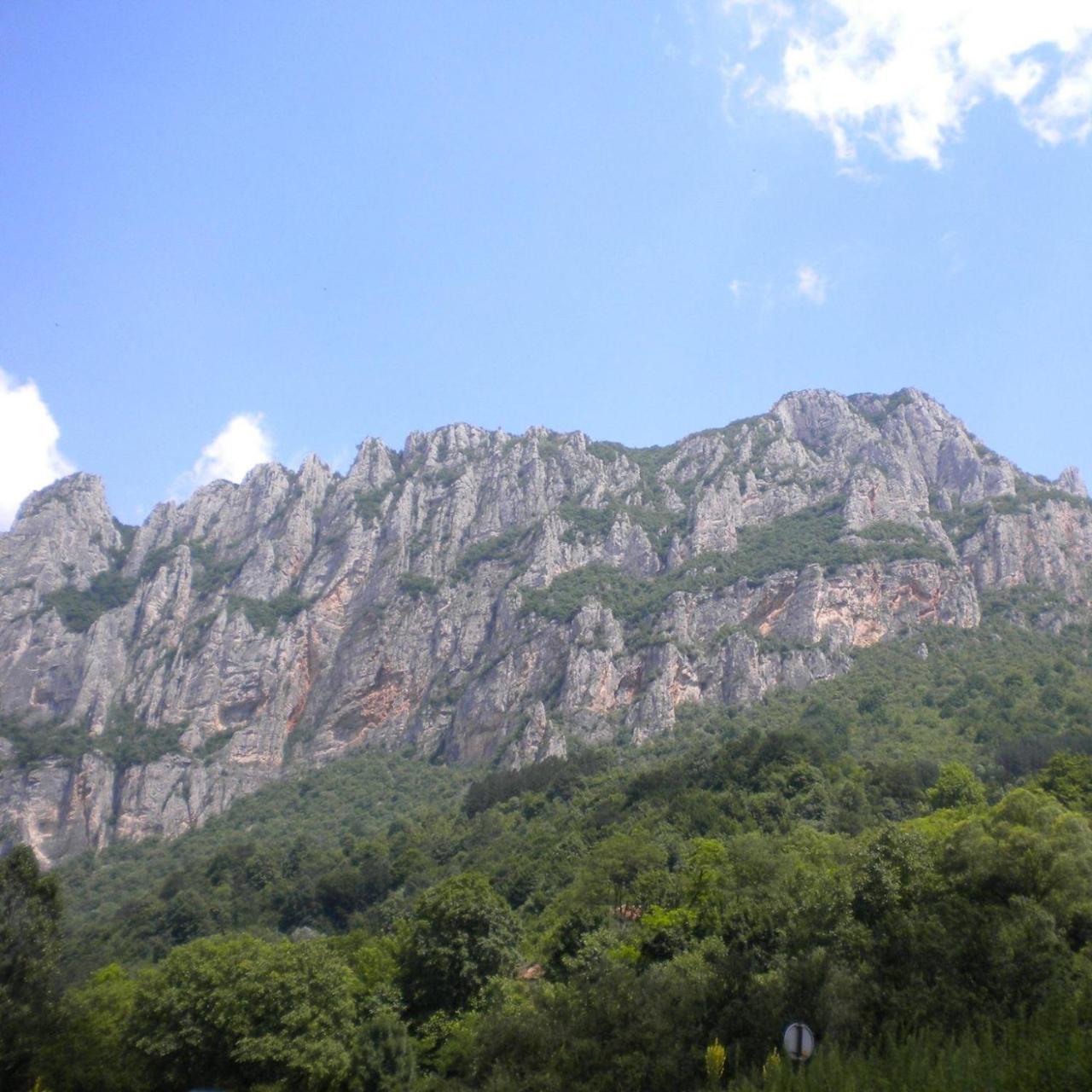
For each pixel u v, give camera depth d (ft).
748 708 504.02
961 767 338.95
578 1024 145.59
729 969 149.28
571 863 323.57
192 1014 189.06
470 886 235.81
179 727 639.76
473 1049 166.50
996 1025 120.26
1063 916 154.20
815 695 495.82
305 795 591.78
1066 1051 97.50
